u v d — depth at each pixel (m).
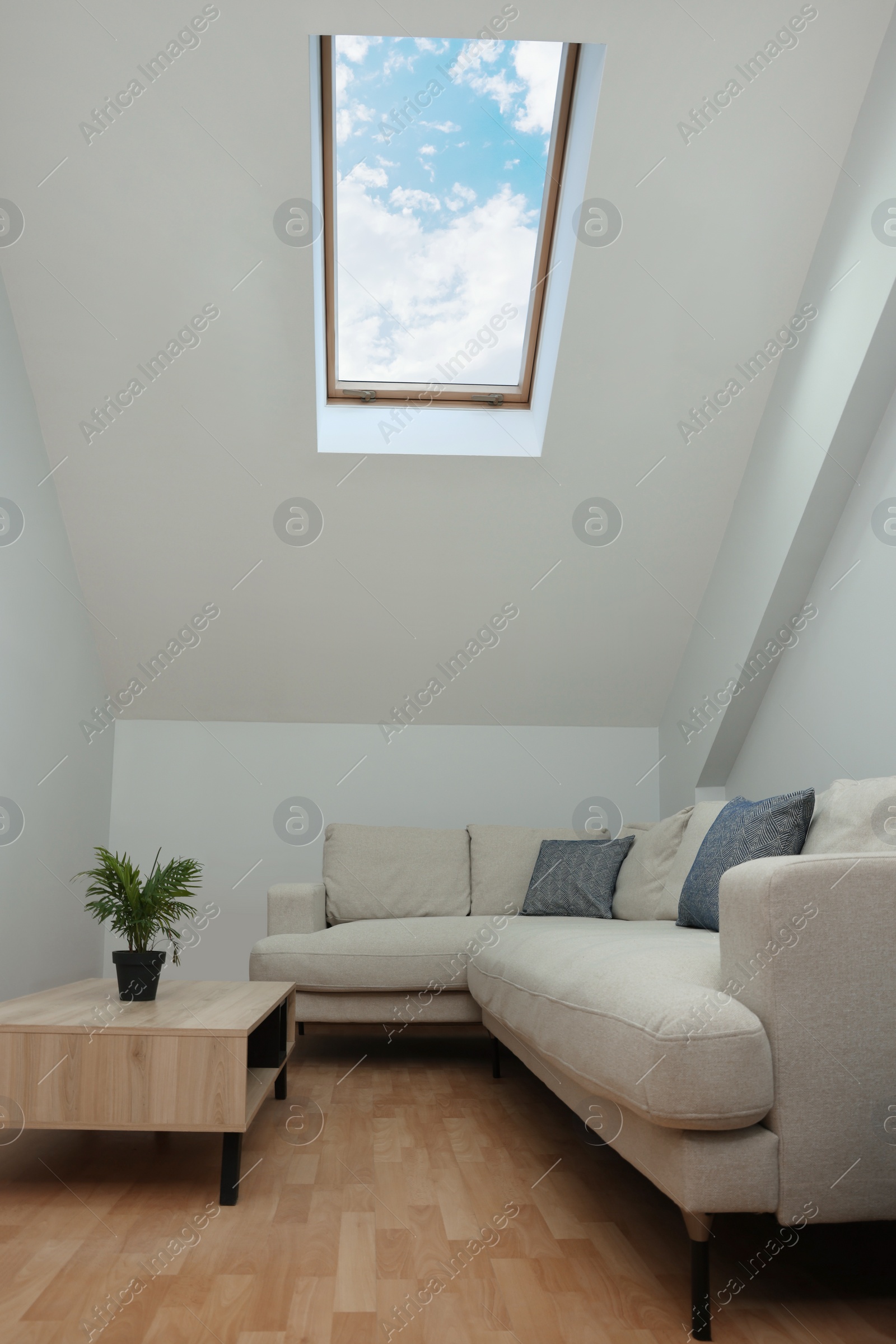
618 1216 1.73
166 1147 2.22
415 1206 1.79
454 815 4.29
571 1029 1.67
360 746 4.30
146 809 4.19
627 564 3.79
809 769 3.15
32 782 3.37
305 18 2.52
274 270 2.98
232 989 2.48
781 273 3.03
